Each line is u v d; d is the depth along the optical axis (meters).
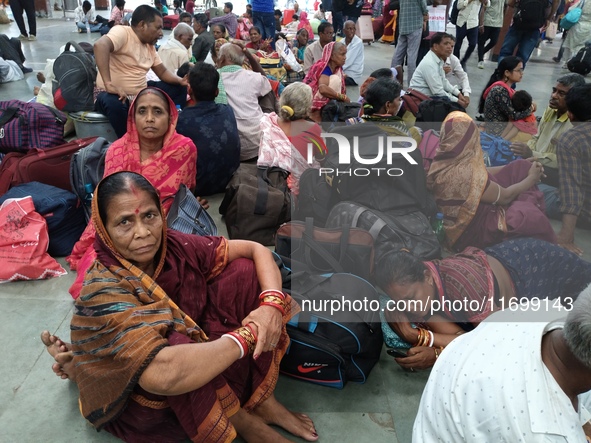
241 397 1.73
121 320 1.36
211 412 1.48
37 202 2.76
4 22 12.43
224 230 3.21
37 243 2.62
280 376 2.09
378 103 3.12
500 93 4.24
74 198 2.88
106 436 1.77
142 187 1.51
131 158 2.67
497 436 1.08
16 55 6.57
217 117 3.50
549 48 11.00
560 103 3.55
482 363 1.16
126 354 1.32
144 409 1.51
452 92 5.20
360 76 7.32
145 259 1.53
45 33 11.42
